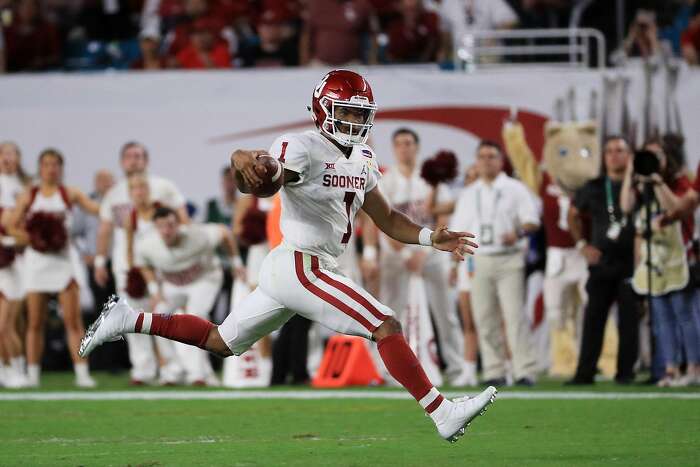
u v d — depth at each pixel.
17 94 54.78
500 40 58.28
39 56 62.25
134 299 46.88
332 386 44.59
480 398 20.81
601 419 29.86
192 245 45.84
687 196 40.00
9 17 62.62
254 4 62.31
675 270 41.00
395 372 21.05
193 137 54.50
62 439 26.53
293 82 54.31
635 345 42.81
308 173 21.56
